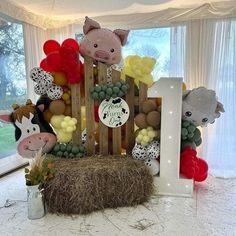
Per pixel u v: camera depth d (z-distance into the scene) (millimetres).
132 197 1864
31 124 2037
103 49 2146
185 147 2141
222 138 2725
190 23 2723
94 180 1774
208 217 1729
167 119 1970
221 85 2688
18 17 2709
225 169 2699
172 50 2838
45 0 2543
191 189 2016
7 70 2805
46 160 1893
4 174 2617
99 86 2078
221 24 2625
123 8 2775
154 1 2570
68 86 2139
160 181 2049
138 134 2092
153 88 1963
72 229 1606
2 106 2760
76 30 3205
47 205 1789
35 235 1551
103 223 1669
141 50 3072
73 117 2154
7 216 1771
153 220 1695
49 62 2021
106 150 2184
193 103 1968
